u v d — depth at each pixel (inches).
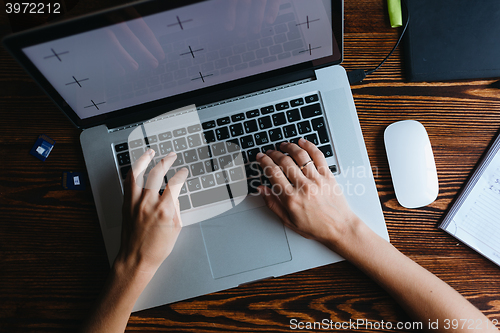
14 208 25.8
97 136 24.9
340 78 24.8
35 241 25.6
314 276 25.3
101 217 24.7
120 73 21.6
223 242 24.5
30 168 26.0
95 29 18.9
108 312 22.6
